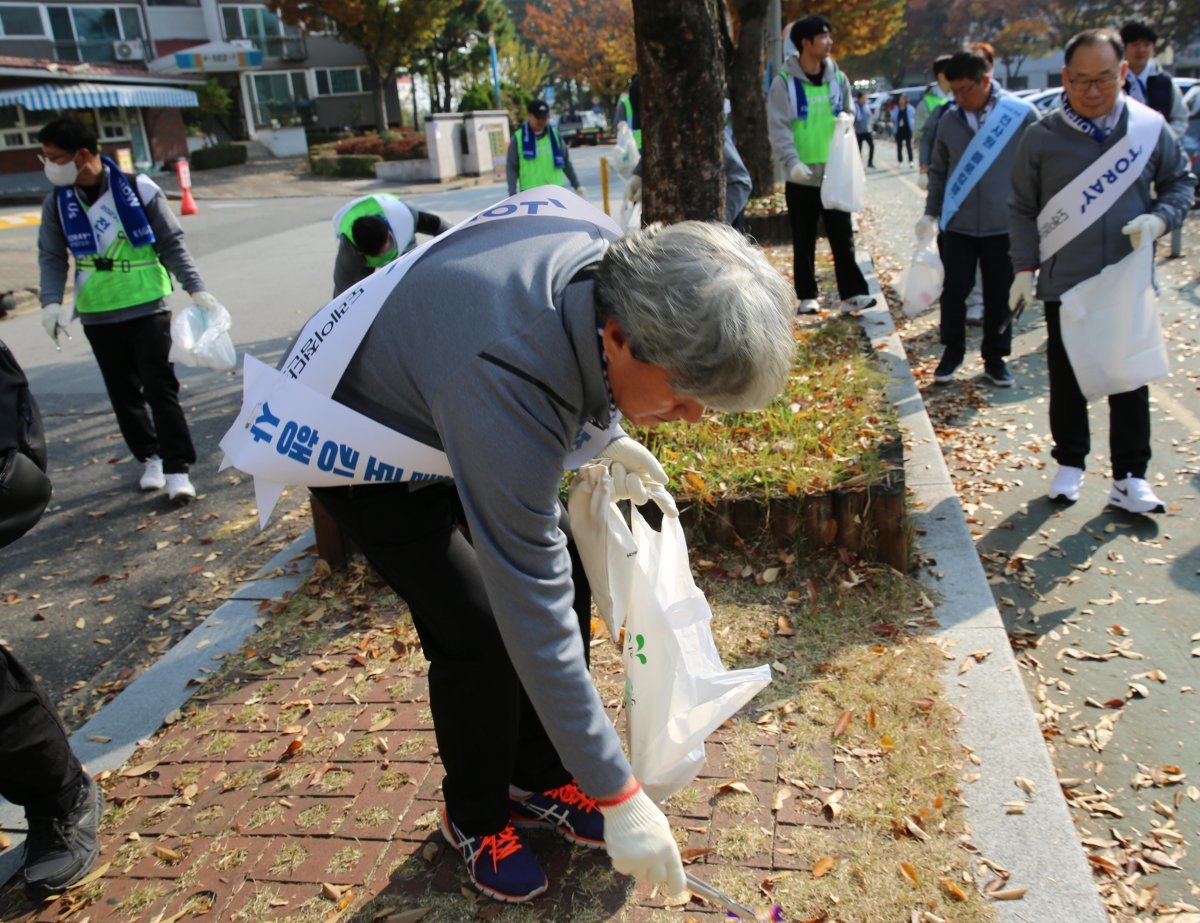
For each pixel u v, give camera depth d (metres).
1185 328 6.89
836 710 2.80
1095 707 3.05
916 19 62.34
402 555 2.01
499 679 2.09
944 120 5.84
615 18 52.97
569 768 1.74
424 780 2.70
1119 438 4.14
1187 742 2.86
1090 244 3.95
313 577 3.96
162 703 3.29
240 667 3.45
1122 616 3.50
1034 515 4.30
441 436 1.64
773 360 1.47
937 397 5.89
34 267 13.75
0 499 2.26
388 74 39.06
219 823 2.65
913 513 4.01
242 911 2.34
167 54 40.66
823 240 10.42
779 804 2.46
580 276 1.68
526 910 2.24
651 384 1.61
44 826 2.54
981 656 2.99
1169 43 43.69
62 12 37.69
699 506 3.66
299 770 2.82
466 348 1.61
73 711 3.45
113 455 6.07
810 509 3.58
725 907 2.13
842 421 4.26
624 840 1.71
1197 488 4.40
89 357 8.69
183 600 4.22
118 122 32.81
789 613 3.33
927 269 6.23
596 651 3.20
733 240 1.54
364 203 4.56
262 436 1.89
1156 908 2.29
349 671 3.31
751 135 11.95
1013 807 2.39
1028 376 6.10
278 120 41.91
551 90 49.47
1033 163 4.03
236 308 10.54
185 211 22.08
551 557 1.67
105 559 4.67
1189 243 9.56
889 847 2.30
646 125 5.10
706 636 2.19
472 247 1.77
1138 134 3.81
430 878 2.37
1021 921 2.09
